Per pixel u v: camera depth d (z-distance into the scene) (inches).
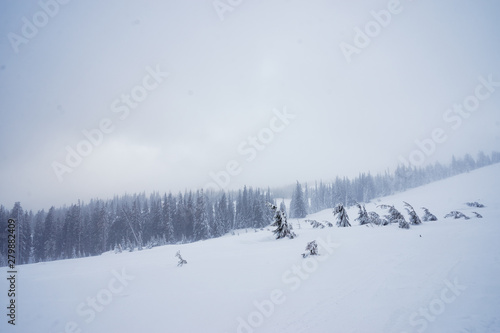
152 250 681.6
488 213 762.2
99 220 2475.4
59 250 2396.7
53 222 2471.7
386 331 156.7
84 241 2438.5
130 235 2420.0
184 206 2714.1
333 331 163.6
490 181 2041.1
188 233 2524.6
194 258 458.6
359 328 163.5
